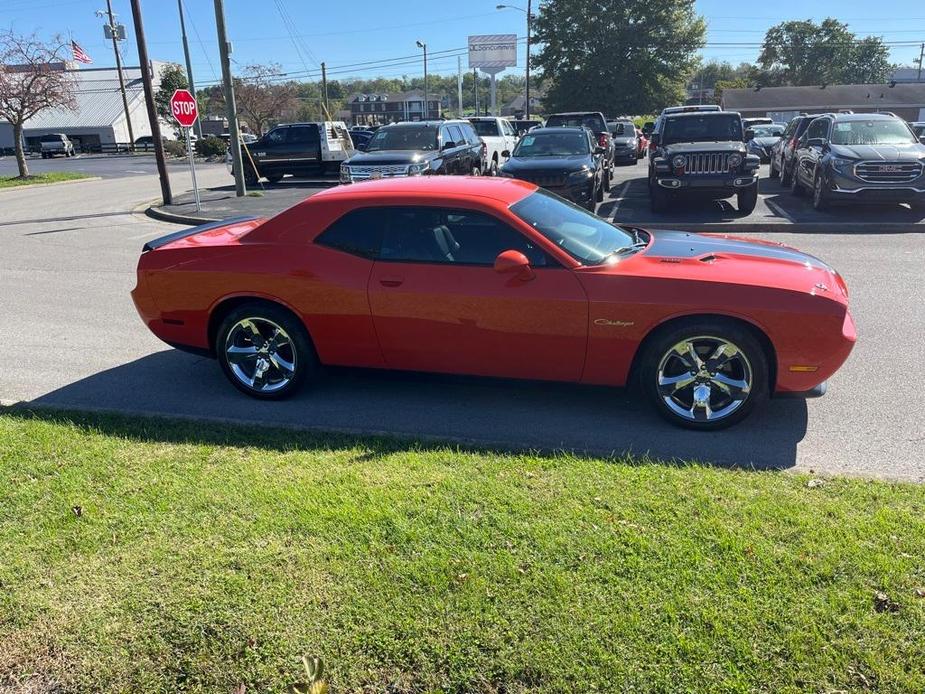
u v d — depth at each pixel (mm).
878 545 2969
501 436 4527
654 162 14258
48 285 9406
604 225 5285
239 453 4086
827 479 3625
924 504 3322
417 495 3488
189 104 16578
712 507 3316
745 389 4371
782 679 2316
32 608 2762
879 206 14680
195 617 2678
